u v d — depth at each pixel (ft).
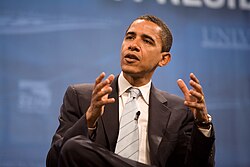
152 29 13.56
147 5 28.45
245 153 29.71
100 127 12.71
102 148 11.10
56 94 26.48
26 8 26.25
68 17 26.91
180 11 29.17
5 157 25.45
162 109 13.44
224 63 29.81
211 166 12.27
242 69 30.14
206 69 29.45
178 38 29.04
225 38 30.01
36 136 26.03
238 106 29.89
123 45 13.47
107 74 27.37
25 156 25.76
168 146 12.99
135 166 11.14
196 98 11.53
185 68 29.04
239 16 30.32
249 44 30.37
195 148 11.96
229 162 29.37
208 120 11.85
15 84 25.91
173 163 13.37
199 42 29.45
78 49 26.99
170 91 28.53
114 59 27.55
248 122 29.91
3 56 25.80
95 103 11.09
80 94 13.50
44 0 26.55
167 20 28.89
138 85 13.64
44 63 26.37
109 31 27.61
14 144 25.63
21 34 26.12
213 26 29.81
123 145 12.59
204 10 29.68
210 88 29.50
